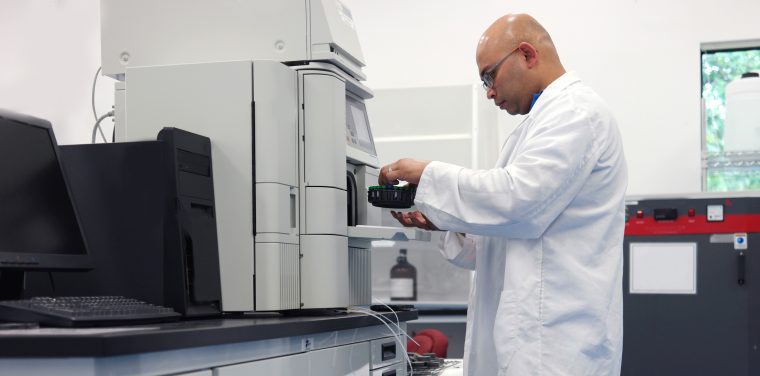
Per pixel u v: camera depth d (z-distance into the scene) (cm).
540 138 164
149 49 182
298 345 143
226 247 161
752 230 309
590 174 168
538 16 413
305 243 170
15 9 449
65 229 136
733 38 390
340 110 177
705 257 314
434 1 430
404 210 203
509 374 164
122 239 150
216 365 115
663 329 317
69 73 441
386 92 390
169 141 149
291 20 175
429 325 388
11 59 448
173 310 142
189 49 180
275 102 162
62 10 443
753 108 358
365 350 178
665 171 391
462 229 169
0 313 114
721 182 390
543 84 181
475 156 377
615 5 403
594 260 167
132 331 101
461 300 402
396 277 397
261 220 160
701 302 313
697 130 390
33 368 93
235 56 178
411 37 432
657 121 394
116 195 151
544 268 166
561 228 167
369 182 201
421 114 386
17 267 122
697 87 392
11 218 125
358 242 196
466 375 187
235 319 152
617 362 169
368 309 193
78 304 125
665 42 396
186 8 181
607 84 401
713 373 310
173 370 105
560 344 162
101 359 92
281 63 166
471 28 424
